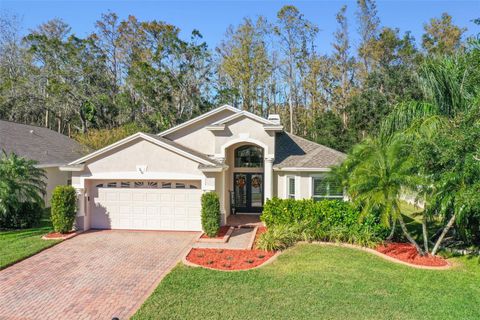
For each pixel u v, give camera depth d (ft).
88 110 163.53
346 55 169.68
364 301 33.06
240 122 69.41
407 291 35.58
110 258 46.80
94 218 63.05
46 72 165.99
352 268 42.16
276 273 40.55
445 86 50.01
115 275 40.63
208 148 74.18
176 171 60.29
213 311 31.01
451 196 41.11
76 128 174.19
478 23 49.90
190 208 61.77
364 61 165.17
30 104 162.40
